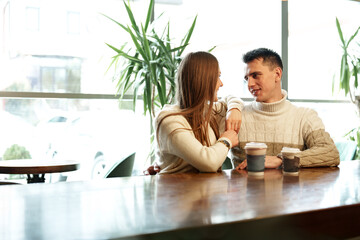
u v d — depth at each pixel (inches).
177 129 61.0
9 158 140.2
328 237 34.6
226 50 167.6
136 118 152.4
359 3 196.4
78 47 148.3
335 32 190.4
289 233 32.4
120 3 151.6
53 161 122.6
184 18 156.7
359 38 192.9
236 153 83.5
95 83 149.8
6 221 29.7
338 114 189.5
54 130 145.3
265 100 81.1
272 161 64.3
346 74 171.5
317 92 186.2
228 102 76.7
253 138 81.5
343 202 36.6
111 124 151.2
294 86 181.5
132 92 150.2
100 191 41.9
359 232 36.7
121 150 152.4
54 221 29.7
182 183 47.4
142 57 131.2
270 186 45.1
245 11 171.8
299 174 56.1
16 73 140.9
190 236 28.1
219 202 36.3
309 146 78.3
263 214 31.8
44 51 144.4
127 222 29.3
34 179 121.6
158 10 152.3
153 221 29.6
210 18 163.0
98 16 149.9
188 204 35.5
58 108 145.0
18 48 141.2
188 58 65.6
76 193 40.7
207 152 59.1
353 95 181.3
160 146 64.9
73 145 147.6
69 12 147.3
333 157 66.9
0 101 137.3
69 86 147.6
